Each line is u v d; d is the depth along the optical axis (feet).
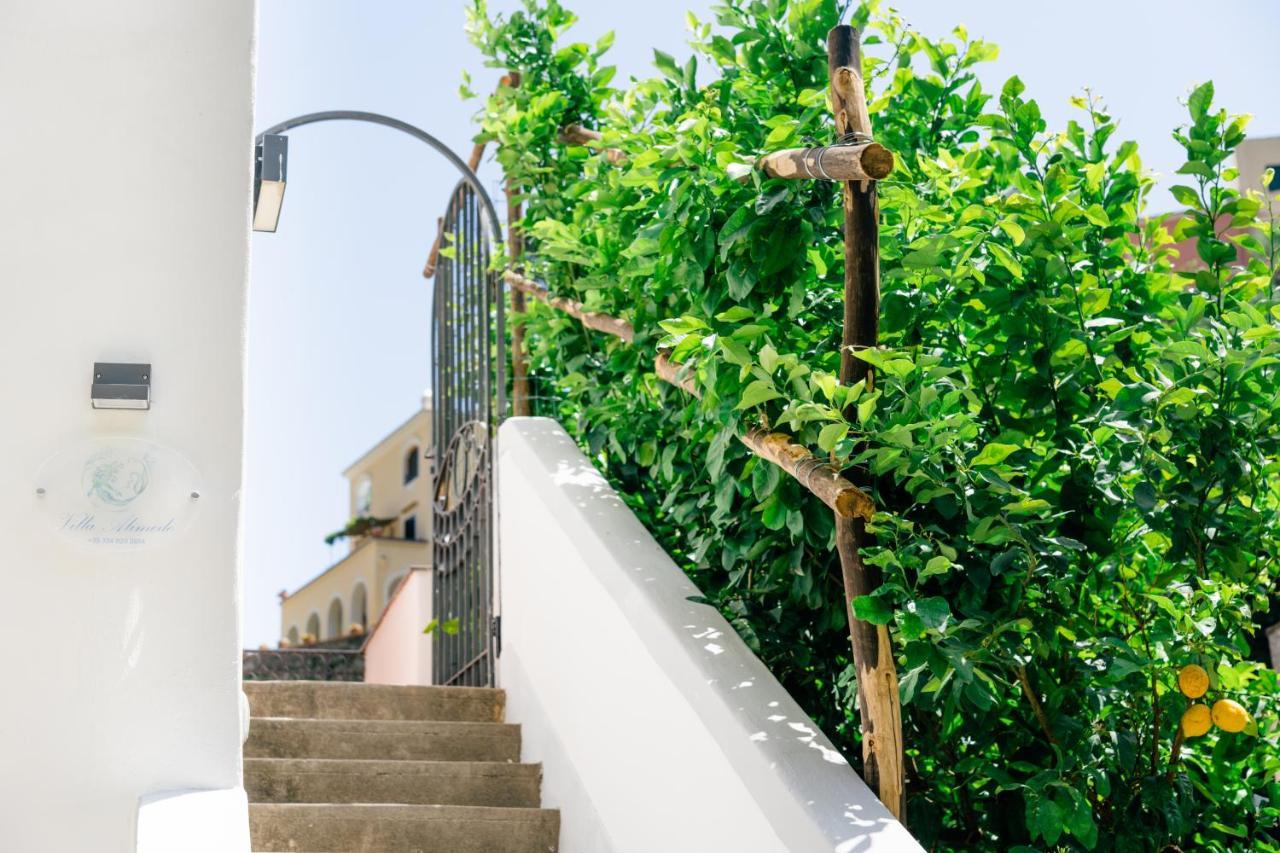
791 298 10.53
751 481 11.50
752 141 11.20
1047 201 10.59
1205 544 9.75
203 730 8.64
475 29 18.03
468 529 20.12
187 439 8.95
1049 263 10.27
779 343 10.71
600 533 13.66
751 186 10.73
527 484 16.62
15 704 8.43
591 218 14.49
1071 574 9.62
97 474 8.78
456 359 21.58
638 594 12.11
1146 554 10.84
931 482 9.26
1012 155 11.02
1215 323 9.84
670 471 13.44
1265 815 10.50
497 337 18.84
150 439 8.89
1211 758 10.53
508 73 18.57
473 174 19.84
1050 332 10.29
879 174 8.97
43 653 8.54
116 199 9.08
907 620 8.79
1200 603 9.86
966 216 10.60
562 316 16.74
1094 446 10.20
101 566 8.70
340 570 98.48
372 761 14.70
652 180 11.52
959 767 10.23
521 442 17.13
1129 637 10.21
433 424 22.97
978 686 9.01
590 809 13.03
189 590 8.79
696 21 12.82
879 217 11.07
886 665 9.18
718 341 9.98
